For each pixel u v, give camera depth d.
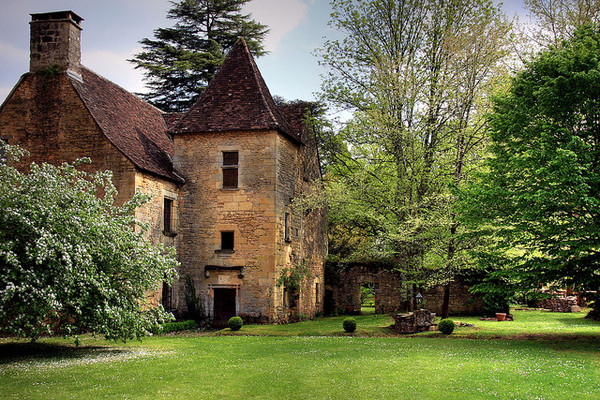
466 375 9.41
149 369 10.17
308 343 13.98
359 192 20.08
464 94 18.75
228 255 19.73
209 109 20.94
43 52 18.30
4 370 9.91
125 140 18.53
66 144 17.78
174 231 19.86
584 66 12.77
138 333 12.27
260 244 19.52
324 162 28.56
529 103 13.87
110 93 20.47
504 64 19.12
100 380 9.17
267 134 19.91
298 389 8.68
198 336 16.34
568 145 11.88
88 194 12.16
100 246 11.66
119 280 12.51
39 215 10.84
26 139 18.05
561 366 10.07
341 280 26.14
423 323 16.78
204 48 33.41
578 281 13.30
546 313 23.36
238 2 34.00
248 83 21.39
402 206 18.94
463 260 17.58
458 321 18.50
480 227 15.68
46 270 10.54
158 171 18.77
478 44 18.81
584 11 21.00
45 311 10.47
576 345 13.00
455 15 20.22
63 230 11.02
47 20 18.33
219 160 20.20
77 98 17.91
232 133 20.19
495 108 14.84
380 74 19.97
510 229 13.45
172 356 11.73
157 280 13.15
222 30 33.88
